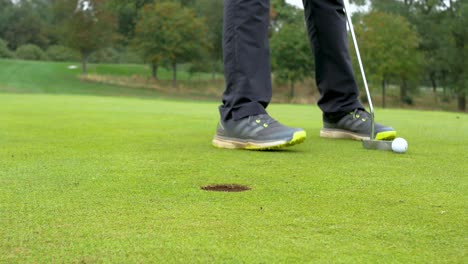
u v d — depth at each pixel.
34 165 2.35
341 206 1.59
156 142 3.33
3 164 2.37
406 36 30.97
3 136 3.65
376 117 6.92
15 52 56.09
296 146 3.17
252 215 1.47
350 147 3.10
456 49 32.78
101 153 2.77
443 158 2.65
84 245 1.19
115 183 1.93
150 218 1.43
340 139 3.62
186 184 1.92
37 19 59.91
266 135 2.88
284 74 34.22
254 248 1.17
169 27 36.59
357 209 1.55
